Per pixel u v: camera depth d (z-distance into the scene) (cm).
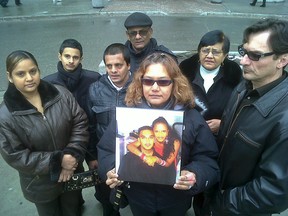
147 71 175
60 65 270
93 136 258
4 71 609
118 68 235
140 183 188
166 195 189
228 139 178
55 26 980
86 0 1359
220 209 183
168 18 1082
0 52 724
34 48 754
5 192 312
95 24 1000
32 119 200
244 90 177
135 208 200
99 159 194
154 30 916
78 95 275
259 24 148
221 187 188
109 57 233
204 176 174
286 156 144
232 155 172
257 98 163
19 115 197
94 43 791
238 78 242
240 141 164
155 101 176
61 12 1127
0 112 198
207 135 184
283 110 147
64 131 213
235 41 817
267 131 151
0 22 1040
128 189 195
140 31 286
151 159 166
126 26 288
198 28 951
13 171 343
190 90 184
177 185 165
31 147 206
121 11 1141
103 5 1211
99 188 262
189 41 813
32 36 866
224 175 183
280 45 142
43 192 219
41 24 1007
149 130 165
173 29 932
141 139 166
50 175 206
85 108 275
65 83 270
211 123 243
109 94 243
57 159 203
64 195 246
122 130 166
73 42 266
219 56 236
